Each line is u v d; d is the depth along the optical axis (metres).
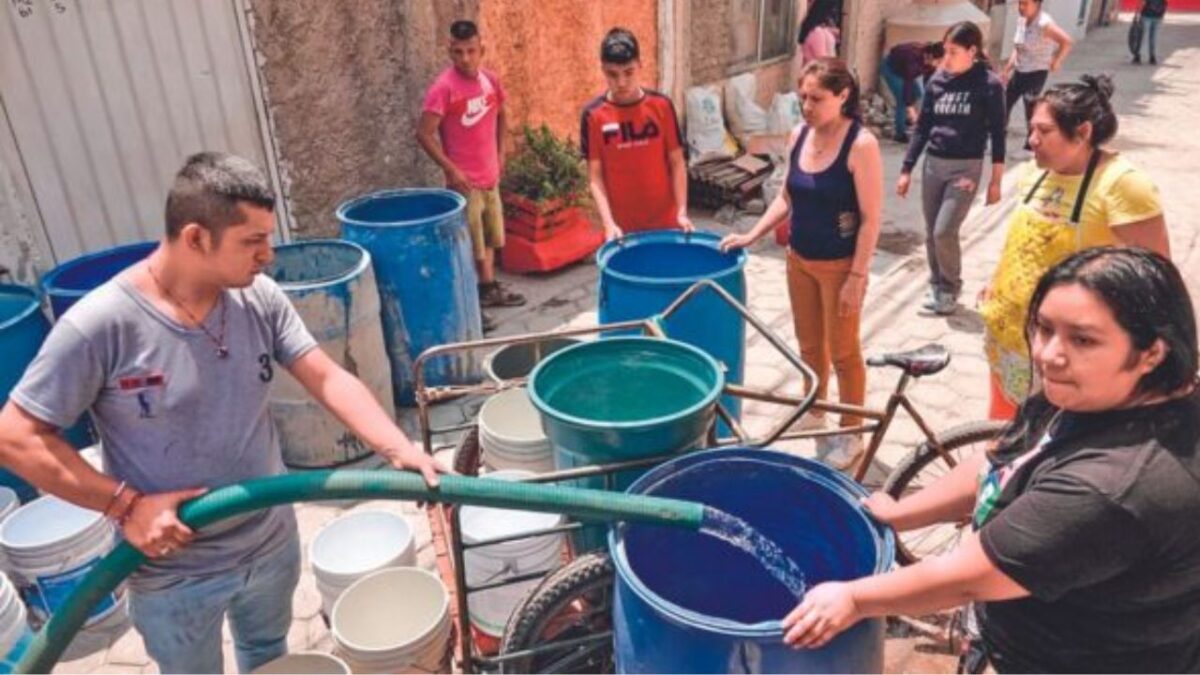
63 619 1.92
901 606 1.67
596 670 2.68
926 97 5.36
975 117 5.12
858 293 3.62
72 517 3.32
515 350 3.63
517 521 2.84
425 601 2.82
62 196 4.43
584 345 2.65
